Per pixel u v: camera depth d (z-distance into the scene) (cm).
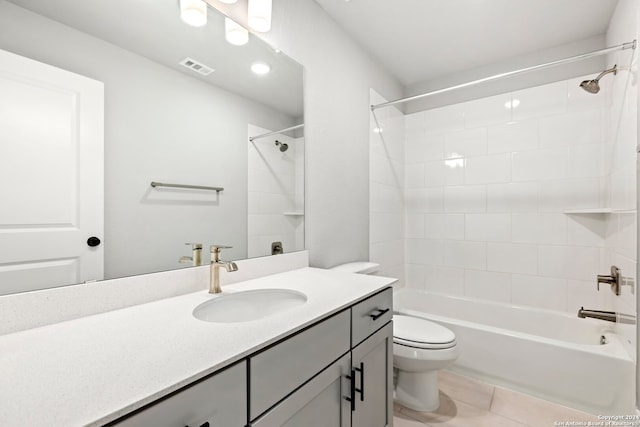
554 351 167
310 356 88
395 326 176
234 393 66
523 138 235
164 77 113
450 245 266
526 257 233
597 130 209
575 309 215
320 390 92
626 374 148
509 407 167
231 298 116
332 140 194
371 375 122
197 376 58
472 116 257
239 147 141
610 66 195
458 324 198
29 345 70
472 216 256
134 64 105
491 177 247
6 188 78
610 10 186
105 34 98
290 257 163
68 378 55
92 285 92
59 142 87
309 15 177
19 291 80
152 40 110
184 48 120
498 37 215
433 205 274
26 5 82
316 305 100
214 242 130
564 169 220
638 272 136
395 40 219
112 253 98
